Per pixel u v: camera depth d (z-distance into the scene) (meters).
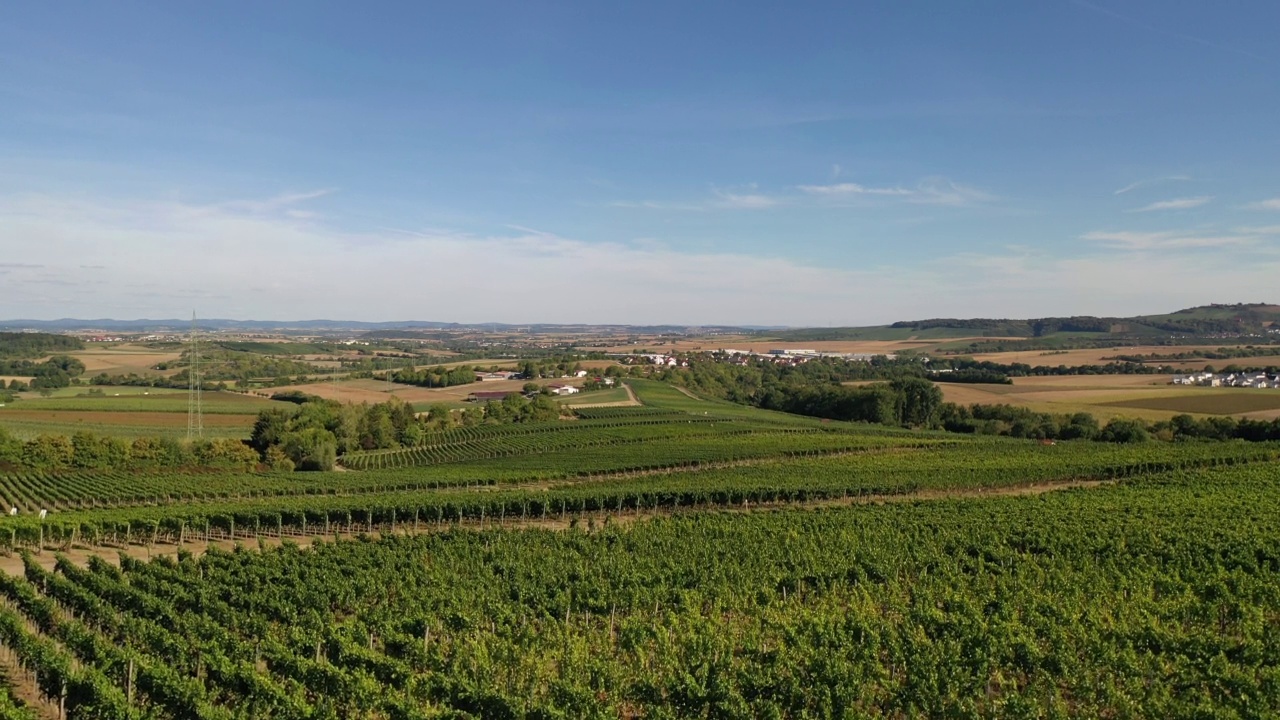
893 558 38.16
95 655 24.22
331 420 104.94
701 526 48.94
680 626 27.73
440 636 28.50
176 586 32.72
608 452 92.69
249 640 27.75
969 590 33.44
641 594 31.91
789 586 34.22
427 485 74.25
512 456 93.69
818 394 149.50
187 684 21.45
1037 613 27.78
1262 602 29.94
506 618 29.41
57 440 85.75
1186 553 37.84
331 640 25.48
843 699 21.53
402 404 122.69
